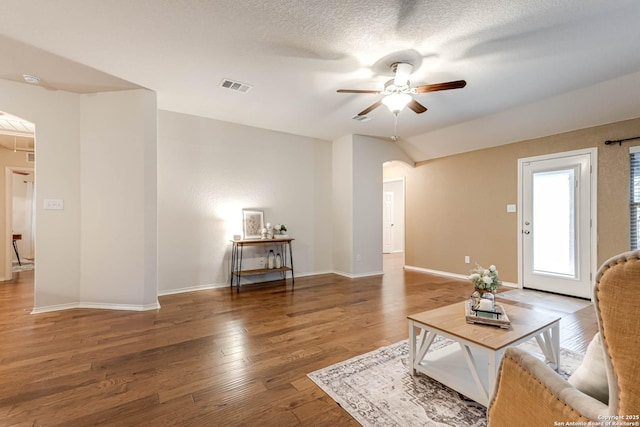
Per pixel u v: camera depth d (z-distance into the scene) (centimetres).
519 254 459
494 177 491
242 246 480
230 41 245
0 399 176
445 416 163
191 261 438
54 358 227
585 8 203
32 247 742
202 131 445
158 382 195
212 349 244
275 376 203
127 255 345
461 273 537
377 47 253
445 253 564
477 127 466
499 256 484
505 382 95
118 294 346
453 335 179
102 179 346
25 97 322
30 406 170
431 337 197
